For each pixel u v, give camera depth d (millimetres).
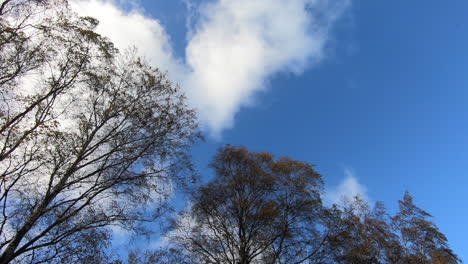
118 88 10727
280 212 12211
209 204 12523
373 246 12906
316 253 11156
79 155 8914
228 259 11102
